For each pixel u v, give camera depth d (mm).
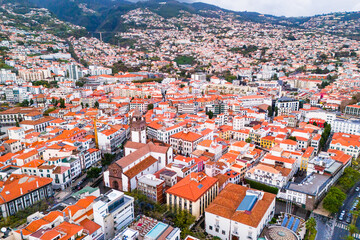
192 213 140000
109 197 128250
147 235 108938
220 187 169500
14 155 193125
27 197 149875
